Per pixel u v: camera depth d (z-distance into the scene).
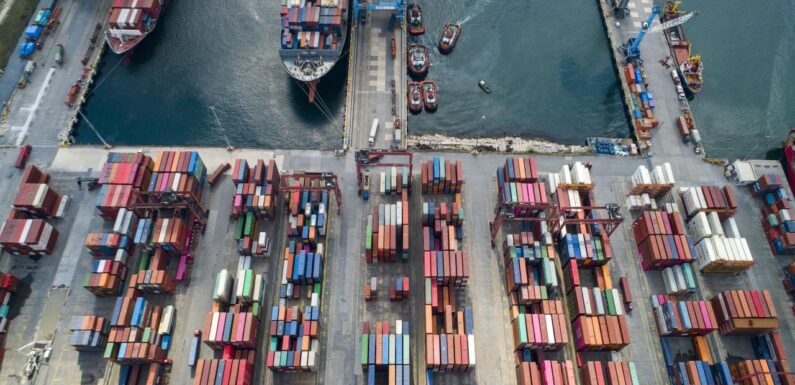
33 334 107.00
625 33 157.50
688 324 103.19
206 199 124.00
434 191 125.25
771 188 124.44
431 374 101.31
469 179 129.25
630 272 116.69
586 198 125.69
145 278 105.62
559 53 157.38
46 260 115.06
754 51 156.62
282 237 119.50
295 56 140.00
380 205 117.25
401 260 116.94
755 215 125.94
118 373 103.44
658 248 111.56
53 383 102.19
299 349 99.81
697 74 147.12
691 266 117.69
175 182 115.69
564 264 114.81
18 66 141.62
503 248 117.81
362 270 115.75
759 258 119.81
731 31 160.38
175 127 138.12
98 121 137.75
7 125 132.38
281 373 103.62
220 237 118.94
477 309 111.69
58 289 111.62
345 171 129.88
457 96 148.62
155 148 132.62
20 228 110.81
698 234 117.81
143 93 143.62
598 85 151.38
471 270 116.31
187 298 111.44
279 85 146.50
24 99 136.62
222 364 95.94
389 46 149.75
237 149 132.12
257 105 143.00
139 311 103.81
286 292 109.12
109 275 107.44
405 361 98.44
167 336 105.19
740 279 116.44
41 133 132.00
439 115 144.88
